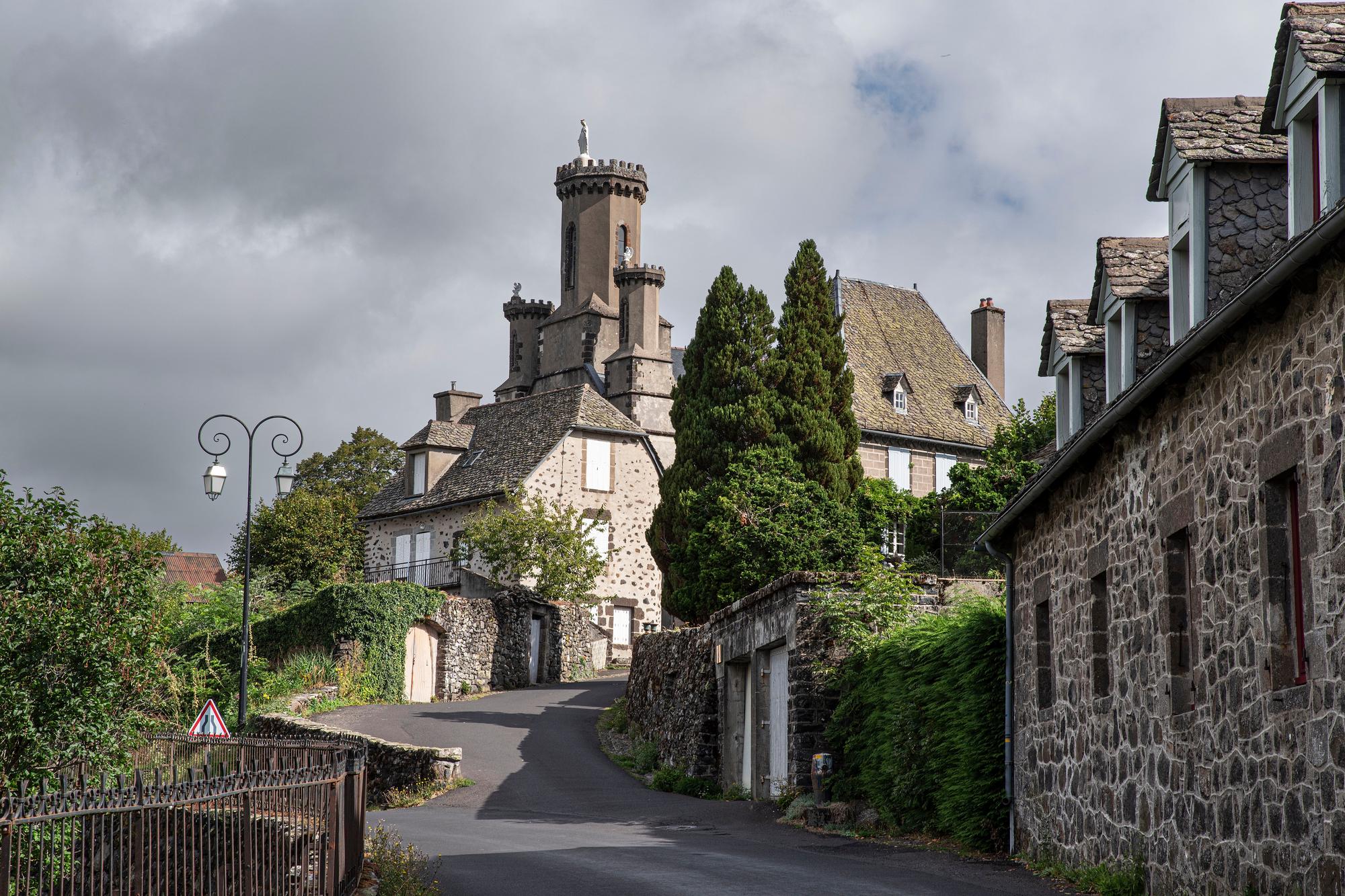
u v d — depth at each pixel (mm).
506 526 45719
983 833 16469
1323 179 9562
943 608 20859
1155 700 12070
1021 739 16250
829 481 35281
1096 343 15797
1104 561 13547
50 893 7418
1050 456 16688
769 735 23234
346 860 11758
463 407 57625
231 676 34906
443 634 38406
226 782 8930
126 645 14797
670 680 28750
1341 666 8602
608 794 23844
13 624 13844
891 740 18297
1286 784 9406
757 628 23297
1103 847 13383
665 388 64750
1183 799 11375
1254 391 10008
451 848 16547
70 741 14062
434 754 23984
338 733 25875
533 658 42406
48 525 14547
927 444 47969
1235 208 12062
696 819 20406
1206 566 10953
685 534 35750
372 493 70562
